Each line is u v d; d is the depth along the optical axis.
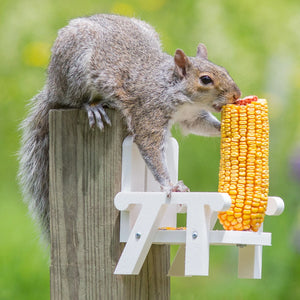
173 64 12.47
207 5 21.31
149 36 13.13
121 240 11.38
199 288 18.19
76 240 11.64
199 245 10.59
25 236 18.38
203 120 12.80
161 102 12.23
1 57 21.20
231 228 11.05
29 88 20.94
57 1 21.53
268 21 21.66
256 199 10.96
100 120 11.43
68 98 12.70
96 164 11.56
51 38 21.11
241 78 20.11
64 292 11.70
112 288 11.41
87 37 12.50
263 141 11.12
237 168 11.03
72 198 11.70
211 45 20.66
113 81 12.21
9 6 21.55
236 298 17.67
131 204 11.20
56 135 11.83
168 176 11.94
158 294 12.44
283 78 21.91
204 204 10.57
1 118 21.03
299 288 18.14
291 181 21.14
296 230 19.67
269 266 18.59
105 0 21.64
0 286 16.81
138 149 12.15
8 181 20.77
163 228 11.44
